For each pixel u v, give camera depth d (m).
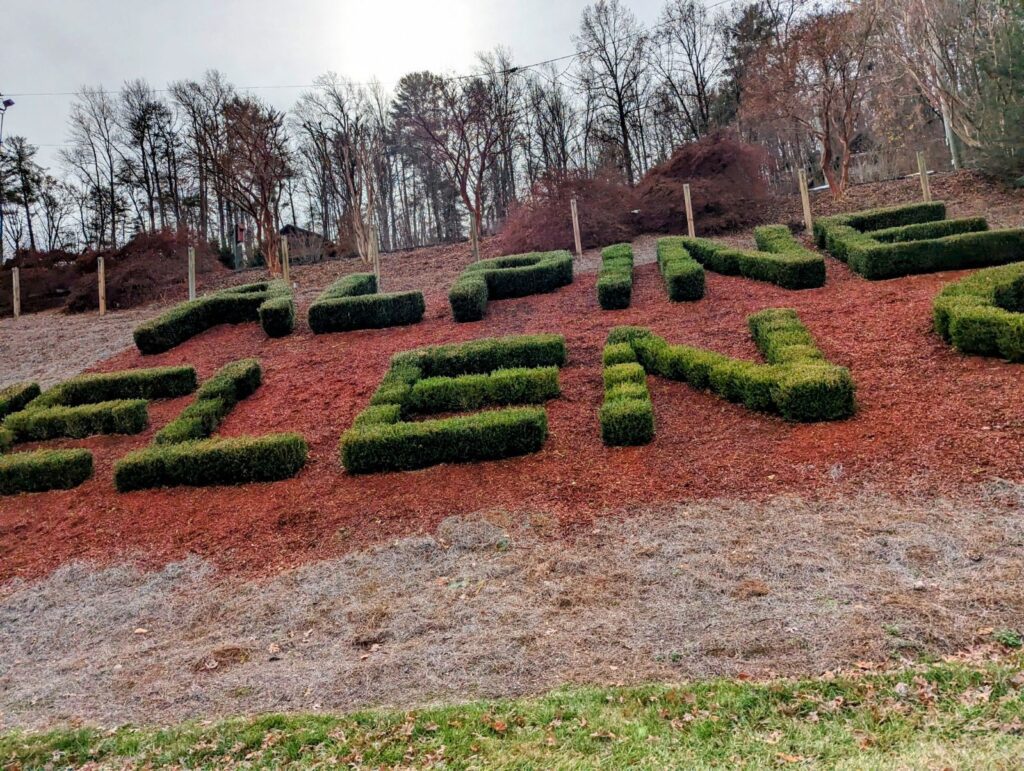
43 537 7.02
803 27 21.17
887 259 11.35
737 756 3.03
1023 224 14.33
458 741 3.39
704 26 32.56
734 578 4.74
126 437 9.46
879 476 5.90
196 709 4.05
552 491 6.51
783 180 34.59
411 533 6.14
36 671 4.85
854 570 4.64
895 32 20.03
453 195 40.34
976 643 3.69
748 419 7.48
